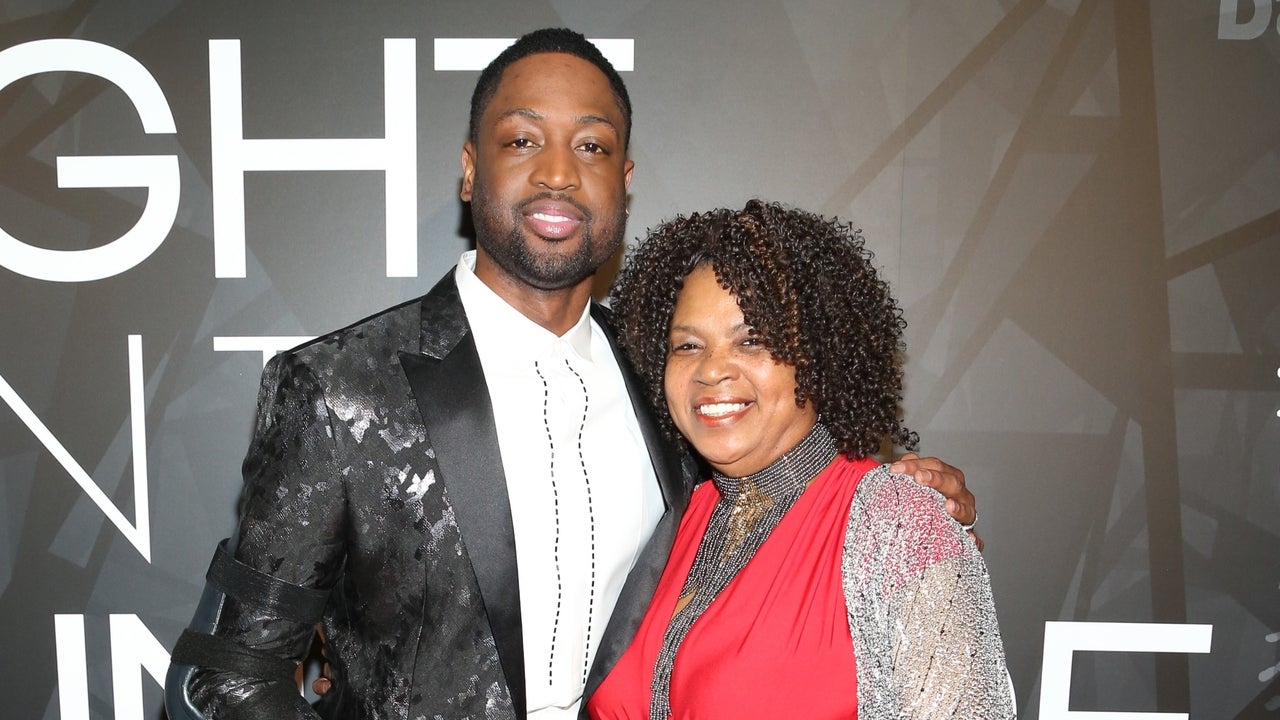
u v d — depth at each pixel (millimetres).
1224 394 1894
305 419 1056
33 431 1776
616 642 1165
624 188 1218
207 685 1007
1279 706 1926
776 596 1017
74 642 1807
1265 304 1883
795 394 1061
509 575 1089
